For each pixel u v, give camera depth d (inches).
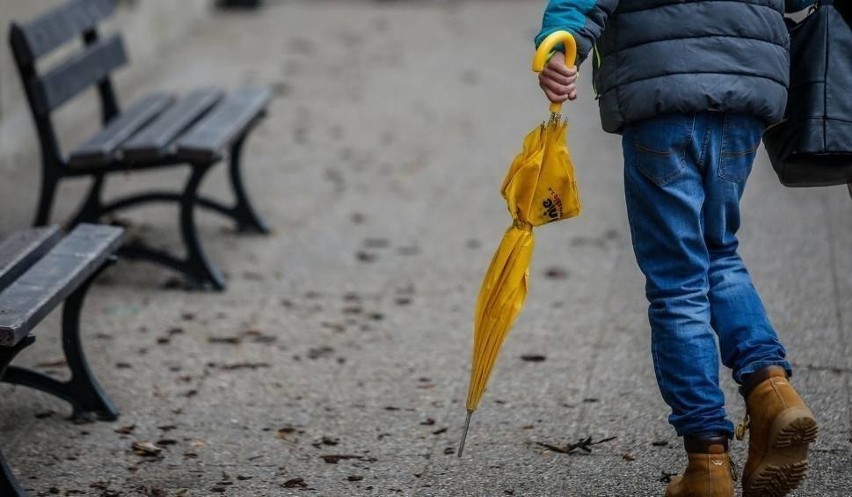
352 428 429.1
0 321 348.2
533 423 427.2
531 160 332.5
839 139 343.0
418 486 383.6
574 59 321.4
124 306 548.1
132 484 387.9
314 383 469.1
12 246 424.5
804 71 349.1
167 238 637.3
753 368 323.3
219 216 677.3
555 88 323.3
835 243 598.5
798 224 630.5
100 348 502.0
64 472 396.2
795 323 503.8
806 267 569.0
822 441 400.2
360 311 545.3
